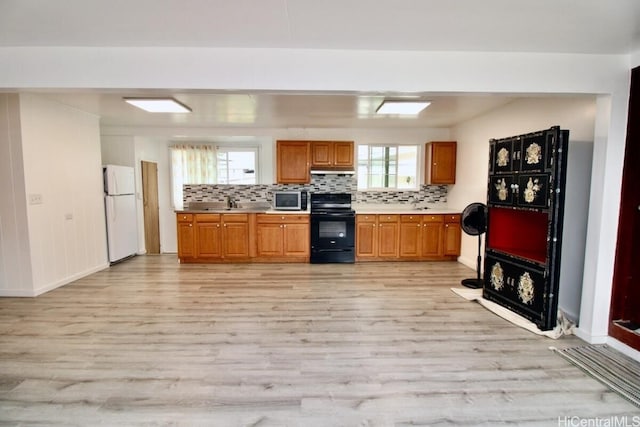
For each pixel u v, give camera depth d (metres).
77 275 4.44
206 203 5.86
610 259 2.67
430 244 5.40
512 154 3.20
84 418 1.86
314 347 2.66
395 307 3.49
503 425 1.83
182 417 1.88
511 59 2.50
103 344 2.69
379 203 5.88
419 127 5.71
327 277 4.55
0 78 2.40
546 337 2.83
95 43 2.35
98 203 4.86
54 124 4.02
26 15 1.92
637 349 2.46
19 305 3.50
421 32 2.17
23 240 3.71
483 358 2.50
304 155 5.48
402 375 2.29
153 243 6.25
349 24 2.06
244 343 2.72
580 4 1.79
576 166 3.01
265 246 5.36
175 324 3.06
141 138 5.87
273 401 2.02
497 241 3.56
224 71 2.46
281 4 1.82
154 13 1.92
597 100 2.65
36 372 2.29
